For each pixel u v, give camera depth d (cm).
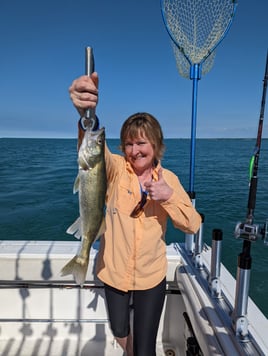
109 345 272
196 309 200
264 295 489
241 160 2806
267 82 166
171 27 256
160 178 185
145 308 201
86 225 179
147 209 196
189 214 188
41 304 274
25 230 847
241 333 165
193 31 256
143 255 196
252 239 158
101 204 181
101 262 208
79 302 275
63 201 1135
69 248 271
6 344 269
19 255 257
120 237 197
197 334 192
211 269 211
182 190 208
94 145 171
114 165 204
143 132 190
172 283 271
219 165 2359
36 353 262
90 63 153
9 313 274
